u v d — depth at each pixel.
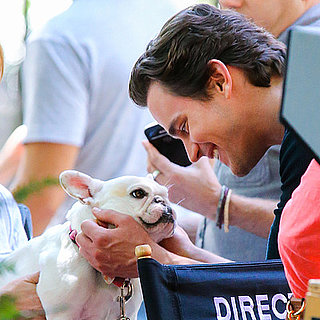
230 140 3.40
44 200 5.18
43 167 5.54
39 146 5.57
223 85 3.29
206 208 4.69
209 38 3.30
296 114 1.64
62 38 5.72
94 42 5.76
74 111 5.65
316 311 1.70
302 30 1.67
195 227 5.68
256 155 3.49
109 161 5.84
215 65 3.28
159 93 3.45
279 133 3.37
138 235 3.32
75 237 3.39
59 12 6.02
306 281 2.17
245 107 3.33
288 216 2.17
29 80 5.79
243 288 2.80
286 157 3.04
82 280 3.32
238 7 4.43
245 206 4.62
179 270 2.76
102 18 5.83
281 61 3.34
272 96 3.33
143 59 3.48
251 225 4.61
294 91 1.64
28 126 5.61
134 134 5.91
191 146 3.57
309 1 4.44
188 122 3.43
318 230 2.05
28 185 1.91
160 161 4.56
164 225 3.43
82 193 3.50
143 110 5.96
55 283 3.29
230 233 4.90
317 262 2.11
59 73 5.68
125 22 5.87
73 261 3.36
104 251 3.25
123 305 3.38
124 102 5.82
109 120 5.79
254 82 3.31
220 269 2.84
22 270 3.51
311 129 1.64
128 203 3.43
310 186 2.10
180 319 2.65
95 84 5.75
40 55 5.68
